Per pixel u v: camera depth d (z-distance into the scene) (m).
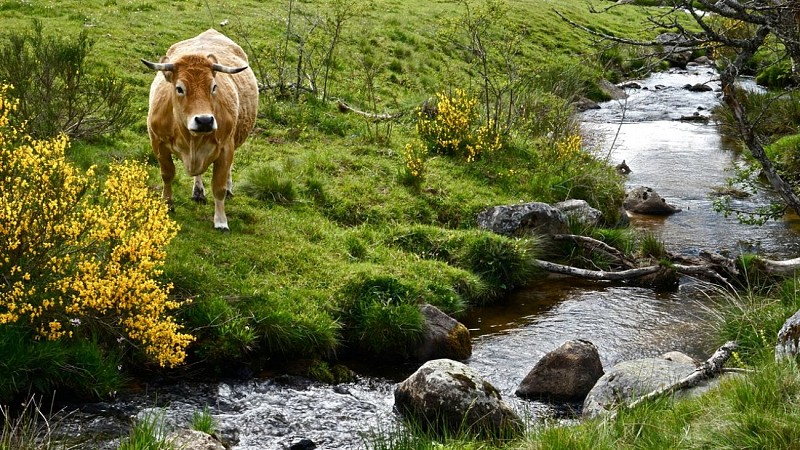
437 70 21.17
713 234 13.25
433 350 8.89
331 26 20.19
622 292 10.95
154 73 16.22
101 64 15.79
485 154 14.31
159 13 20.36
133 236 7.80
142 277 7.52
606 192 13.66
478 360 8.86
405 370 8.70
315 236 10.70
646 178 16.80
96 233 7.70
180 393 7.67
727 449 5.15
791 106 19.09
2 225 7.39
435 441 6.57
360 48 20.83
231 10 21.69
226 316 8.39
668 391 6.85
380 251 10.72
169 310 8.27
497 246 11.08
